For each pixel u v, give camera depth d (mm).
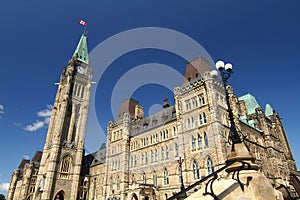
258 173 7695
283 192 9023
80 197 71188
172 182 43500
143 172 51656
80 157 75250
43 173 72500
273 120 62719
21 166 102625
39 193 68812
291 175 10562
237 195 6770
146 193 42938
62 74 93875
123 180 53844
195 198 6910
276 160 52438
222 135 38125
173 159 45344
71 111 81812
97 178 73562
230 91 47156
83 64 93312
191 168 40469
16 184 94625
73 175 71438
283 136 67438
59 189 66500
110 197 55844
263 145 53719
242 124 47625
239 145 9086
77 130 79375
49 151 74812
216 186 7254
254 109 63188
